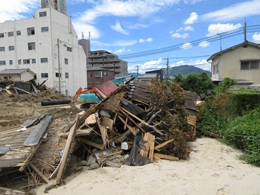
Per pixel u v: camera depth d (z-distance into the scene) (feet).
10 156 12.13
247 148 17.94
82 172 14.34
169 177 13.44
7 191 11.32
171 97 22.03
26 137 14.89
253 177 13.47
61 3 104.27
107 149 17.21
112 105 19.56
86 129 17.24
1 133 16.42
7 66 94.89
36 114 34.94
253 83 55.42
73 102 38.17
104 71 135.85
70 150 14.65
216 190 11.85
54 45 89.10
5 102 47.39
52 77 88.58
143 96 24.79
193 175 13.78
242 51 56.24
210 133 24.44
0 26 94.27
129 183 12.64
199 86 45.39
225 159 16.90
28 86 66.69
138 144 17.51
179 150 17.07
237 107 30.30
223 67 57.77
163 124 19.83
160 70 104.37
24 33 90.84
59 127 18.54
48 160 14.03
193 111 27.07
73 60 102.63
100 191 11.70
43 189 11.90
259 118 24.67
